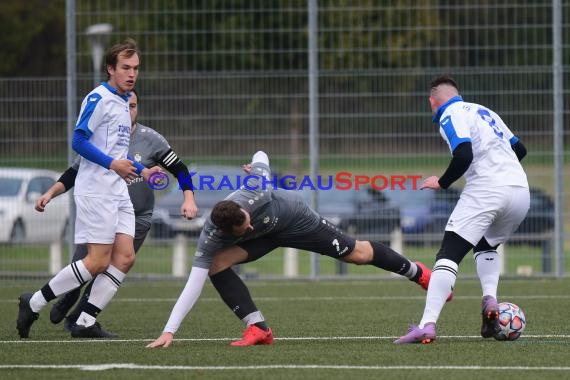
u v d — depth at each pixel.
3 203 46.97
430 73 43.81
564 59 44.34
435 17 44.53
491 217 23.75
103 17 45.31
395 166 44.00
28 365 20.50
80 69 45.56
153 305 35.66
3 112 44.12
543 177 44.12
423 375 19.06
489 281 24.97
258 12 45.03
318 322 29.66
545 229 44.34
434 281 23.64
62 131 44.09
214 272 23.75
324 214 44.38
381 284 43.84
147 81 44.28
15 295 39.72
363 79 43.97
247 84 44.06
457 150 23.02
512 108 43.81
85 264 24.94
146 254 45.31
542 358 21.22
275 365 20.28
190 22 45.06
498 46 44.47
